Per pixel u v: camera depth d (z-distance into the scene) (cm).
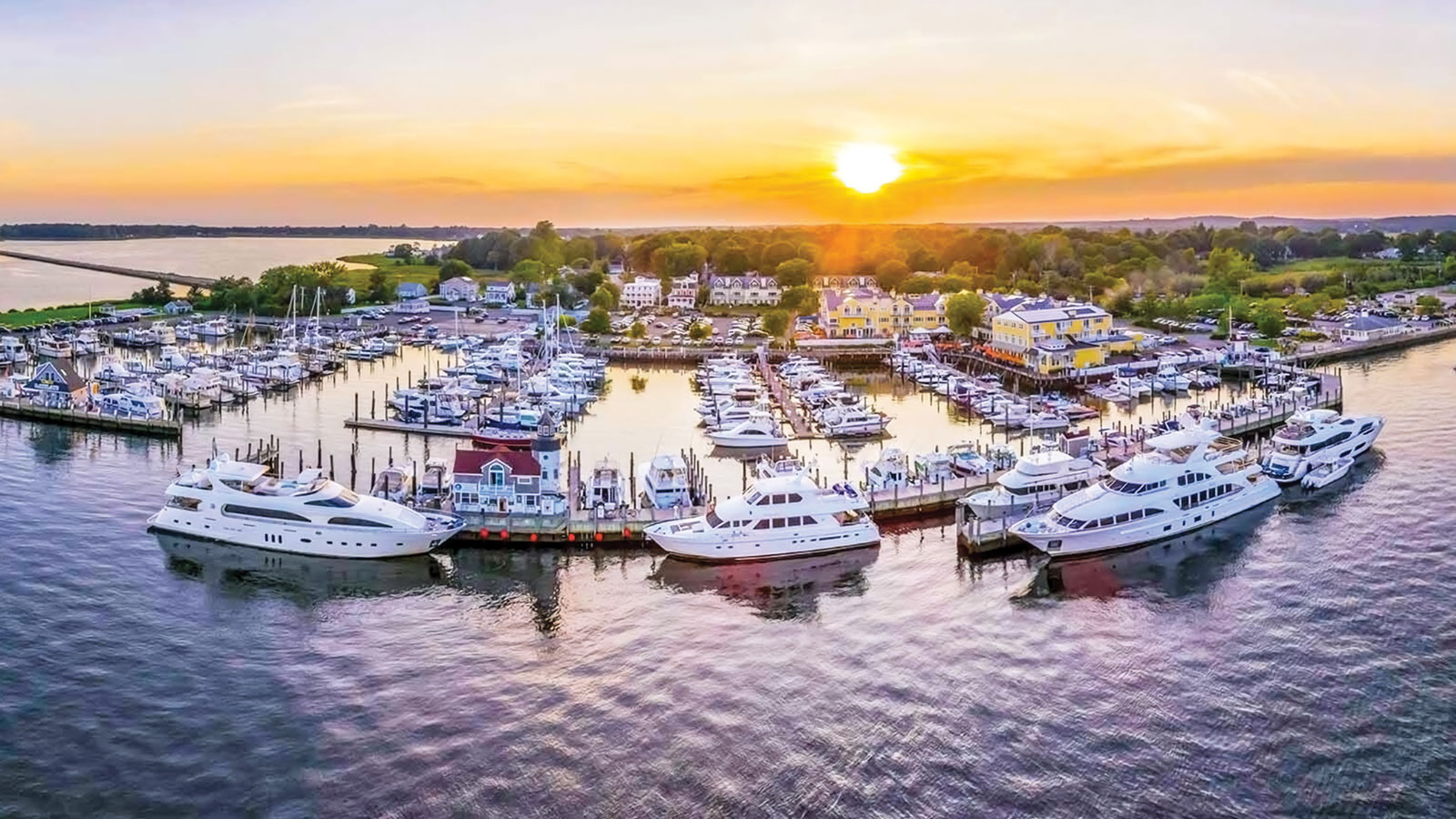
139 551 9731
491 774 6197
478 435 14100
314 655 7675
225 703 6938
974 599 8788
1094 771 6212
